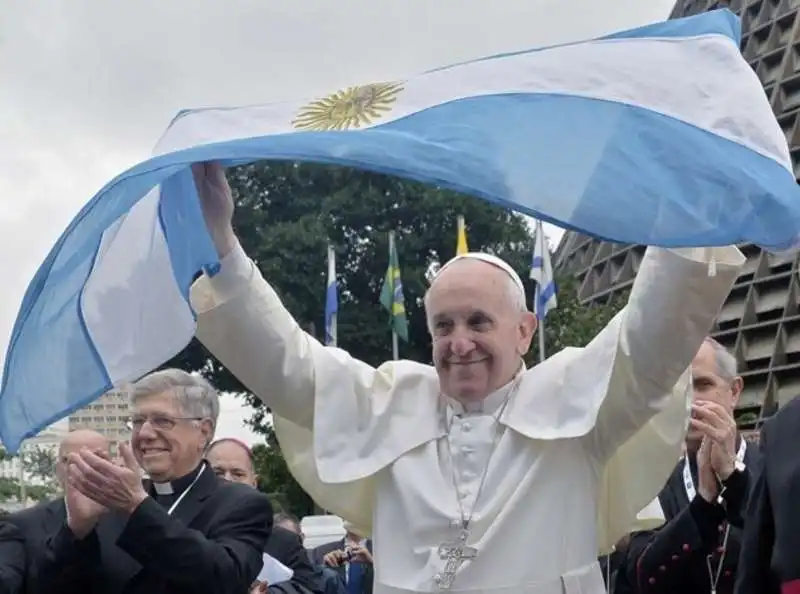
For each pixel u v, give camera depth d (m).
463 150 3.18
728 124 3.25
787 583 3.15
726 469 4.06
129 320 3.75
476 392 3.82
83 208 3.39
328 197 29.28
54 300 3.67
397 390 4.05
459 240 20.89
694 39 3.40
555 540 3.63
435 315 3.81
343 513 4.16
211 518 4.48
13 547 4.58
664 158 3.19
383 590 3.77
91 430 4.88
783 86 52.53
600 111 3.31
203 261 3.73
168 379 4.71
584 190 3.12
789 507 3.21
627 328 3.52
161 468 4.61
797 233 3.04
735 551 4.45
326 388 3.99
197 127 3.89
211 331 3.89
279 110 3.78
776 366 43.97
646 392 3.52
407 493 3.80
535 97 3.39
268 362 3.94
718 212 3.06
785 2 56.09
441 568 3.61
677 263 3.33
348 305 30.70
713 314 3.36
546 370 3.88
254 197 29.66
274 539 6.32
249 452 6.80
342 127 3.59
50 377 3.74
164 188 3.78
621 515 3.86
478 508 3.70
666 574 4.44
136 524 3.99
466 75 3.54
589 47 3.47
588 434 3.71
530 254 30.70
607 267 57.28
